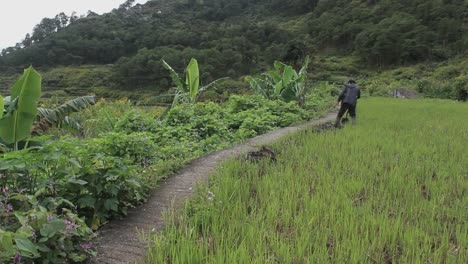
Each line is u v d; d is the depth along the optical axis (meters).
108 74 67.50
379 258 3.45
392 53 71.69
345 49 81.31
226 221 4.12
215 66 56.84
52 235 3.14
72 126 8.66
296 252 3.46
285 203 4.63
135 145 6.84
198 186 5.32
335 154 7.49
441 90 37.91
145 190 5.46
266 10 113.94
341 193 5.03
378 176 6.19
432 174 6.39
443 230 4.07
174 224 4.17
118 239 4.07
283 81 19.22
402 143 8.77
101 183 4.50
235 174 5.98
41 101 15.55
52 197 4.08
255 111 14.77
